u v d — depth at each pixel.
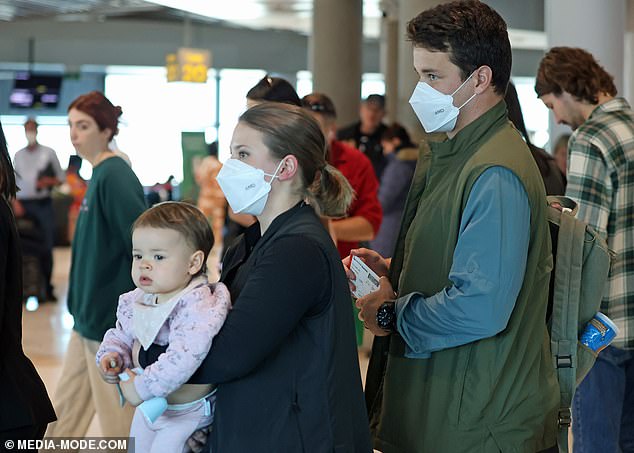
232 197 2.12
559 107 3.31
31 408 2.39
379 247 6.55
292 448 1.98
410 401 2.33
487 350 2.21
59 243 15.09
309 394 2.00
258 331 1.96
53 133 19.27
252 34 19.11
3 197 2.41
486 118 2.26
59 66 18.80
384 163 7.31
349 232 4.31
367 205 4.40
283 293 1.96
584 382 3.20
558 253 2.40
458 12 2.23
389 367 2.43
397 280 2.48
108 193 3.69
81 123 3.75
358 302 2.40
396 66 15.64
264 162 2.09
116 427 3.74
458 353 2.24
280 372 2.01
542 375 2.29
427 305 2.21
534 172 2.25
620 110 3.19
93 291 3.70
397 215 6.57
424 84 2.28
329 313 2.02
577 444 3.23
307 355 2.01
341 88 11.21
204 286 2.17
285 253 1.99
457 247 2.17
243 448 2.00
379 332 2.38
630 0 13.69
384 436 2.41
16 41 18.61
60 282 10.93
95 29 18.33
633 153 3.09
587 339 2.46
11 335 2.41
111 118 3.81
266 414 2.00
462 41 2.21
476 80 2.24
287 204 2.13
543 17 12.08
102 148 3.80
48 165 9.62
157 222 2.17
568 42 6.00
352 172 4.38
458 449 2.23
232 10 15.67
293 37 19.30
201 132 8.65
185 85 19.41
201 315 2.04
